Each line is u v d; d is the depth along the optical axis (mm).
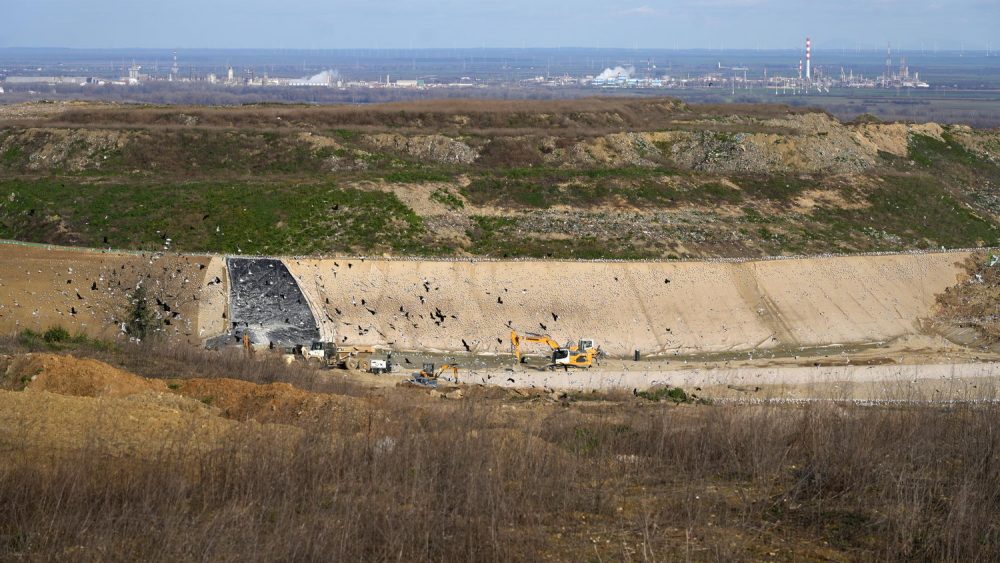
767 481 34594
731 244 92312
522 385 60625
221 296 73125
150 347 57375
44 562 25969
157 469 31031
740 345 74312
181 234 86625
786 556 28719
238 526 28062
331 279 77250
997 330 77000
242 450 33344
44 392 37406
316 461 32750
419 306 74938
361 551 27547
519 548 28156
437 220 92250
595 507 31688
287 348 66562
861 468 34562
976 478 34156
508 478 33125
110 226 88438
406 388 55656
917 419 41031
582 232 92125
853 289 83000
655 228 94250
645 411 47000
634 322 75375
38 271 72875
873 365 68188
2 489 29078
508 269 79438
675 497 32875
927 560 28719
